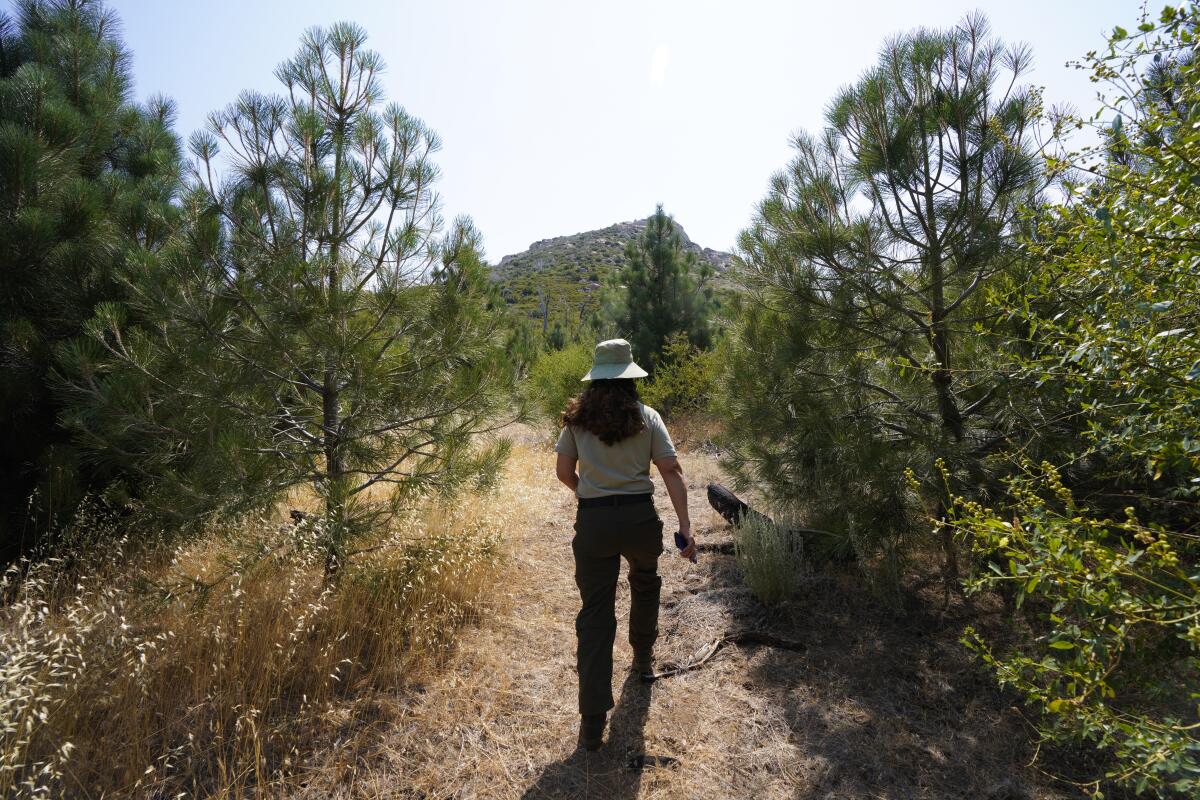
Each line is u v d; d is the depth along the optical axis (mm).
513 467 7910
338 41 3926
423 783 2580
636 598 3232
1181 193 1624
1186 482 2701
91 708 2760
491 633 3828
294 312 3471
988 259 3686
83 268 4398
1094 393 2225
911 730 2877
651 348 12695
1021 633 3348
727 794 2531
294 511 4500
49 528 4121
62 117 4375
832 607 4066
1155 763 1565
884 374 4391
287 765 2580
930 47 3820
